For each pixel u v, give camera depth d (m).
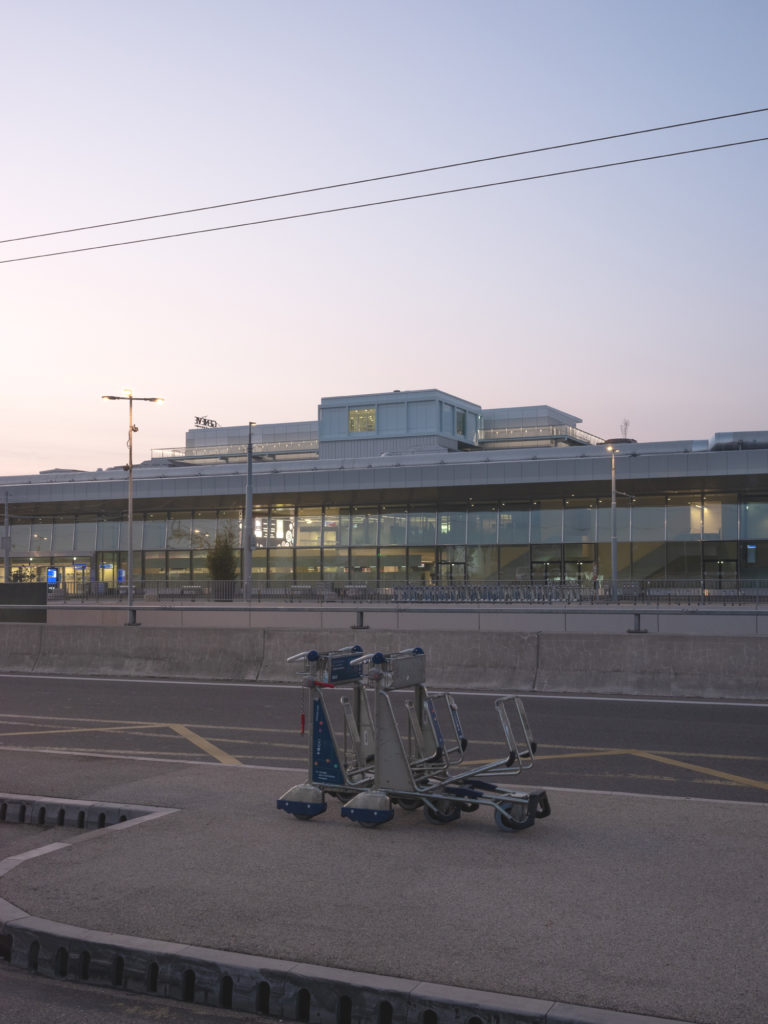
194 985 5.04
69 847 7.05
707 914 5.54
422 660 8.67
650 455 59.03
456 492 63.31
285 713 14.99
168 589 57.78
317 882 6.21
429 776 8.30
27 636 22.06
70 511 73.69
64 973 5.39
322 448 96.88
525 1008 4.40
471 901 5.81
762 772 10.27
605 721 13.95
